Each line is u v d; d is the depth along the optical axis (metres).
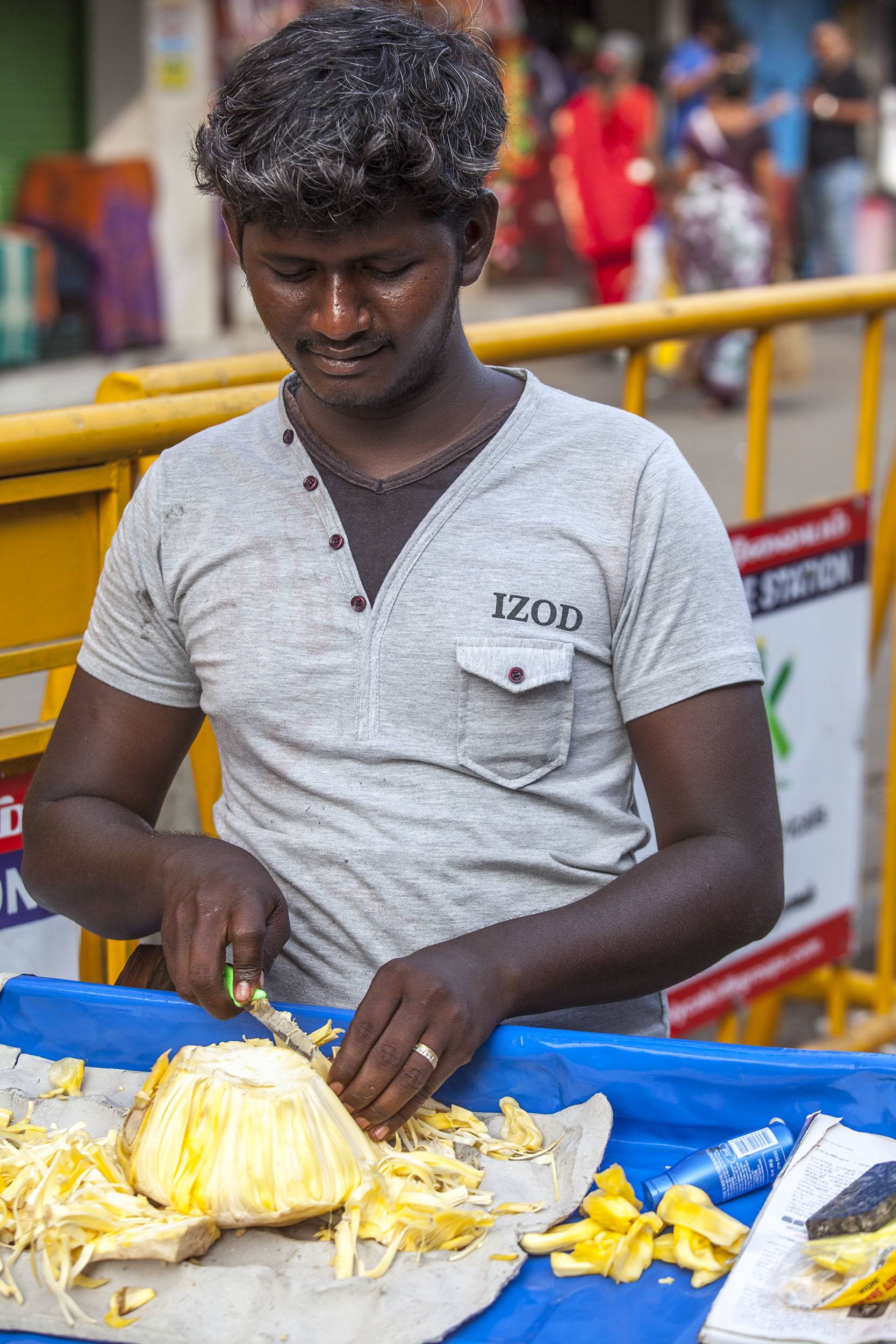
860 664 3.23
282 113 1.43
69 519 2.01
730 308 2.74
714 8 13.27
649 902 1.55
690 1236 1.30
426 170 1.43
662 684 1.63
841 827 3.28
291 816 1.67
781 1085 1.41
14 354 10.18
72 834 1.68
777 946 3.17
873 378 3.10
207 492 1.71
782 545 2.98
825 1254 1.23
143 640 1.76
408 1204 1.31
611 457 1.64
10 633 1.98
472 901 1.62
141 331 11.01
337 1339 1.18
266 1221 1.29
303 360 1.55
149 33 10.67
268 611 1.65
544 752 1.63
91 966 2.17
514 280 15.69
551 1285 1.28
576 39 16.42
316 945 1.66
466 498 1.63
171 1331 1.19
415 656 1.61
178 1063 1.38
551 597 1.61
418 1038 1.39
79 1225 1.26
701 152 9.26
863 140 13.67
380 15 1.52
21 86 10.28
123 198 10.66
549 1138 1.43
